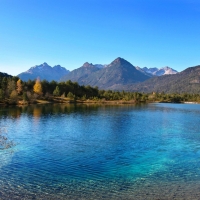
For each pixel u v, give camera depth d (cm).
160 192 2564
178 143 5138
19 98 17150
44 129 6544
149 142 5203
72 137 5575
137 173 3188
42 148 4444
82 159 3812
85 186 2709
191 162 3722
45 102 18238
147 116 10762
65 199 2362
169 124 8169
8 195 2414
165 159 3888
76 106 16038
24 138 5281
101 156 4019
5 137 5303
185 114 12144
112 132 6362
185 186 2739
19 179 2867
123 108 15288
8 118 8581
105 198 2405
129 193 2533
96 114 10969
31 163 3509
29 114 10062
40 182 2797
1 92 14725
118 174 3139
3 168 3234
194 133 6419
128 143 5069
